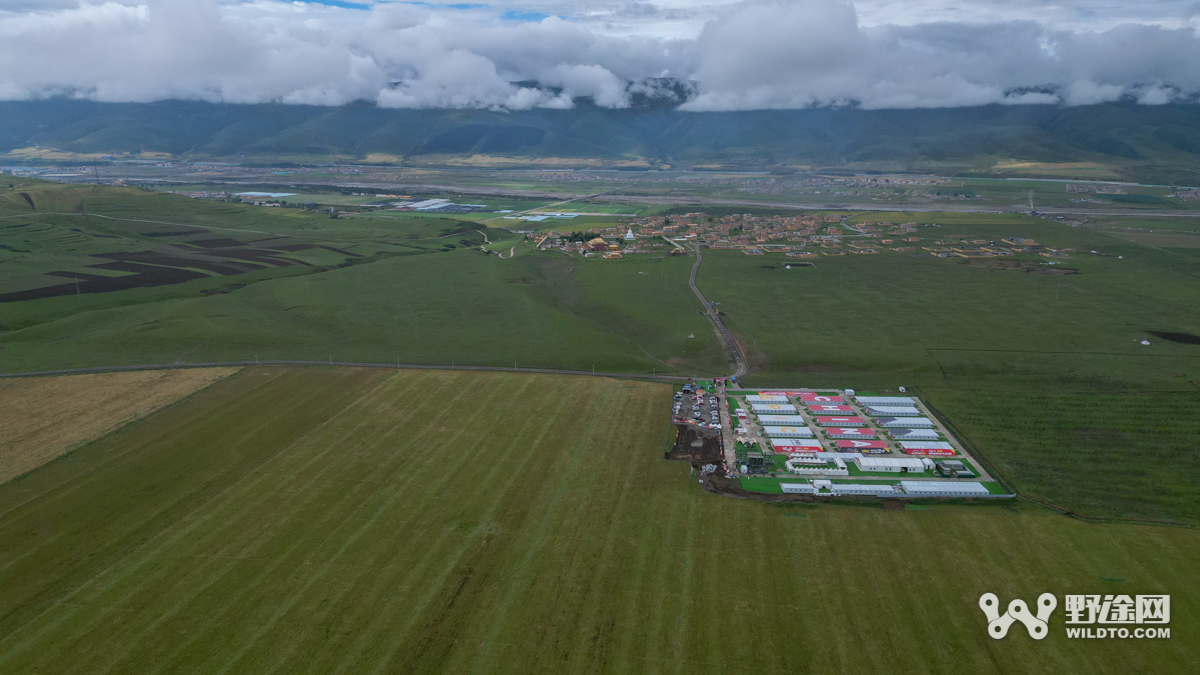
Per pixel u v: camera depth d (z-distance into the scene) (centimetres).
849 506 10712
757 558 9175
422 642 7556
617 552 9269
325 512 10206
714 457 12344
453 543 9425
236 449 12350
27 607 8131
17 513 10156
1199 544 9475
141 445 12488
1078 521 10169
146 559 9050
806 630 7769
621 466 11856
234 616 7956
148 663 7244
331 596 8306
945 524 10094
